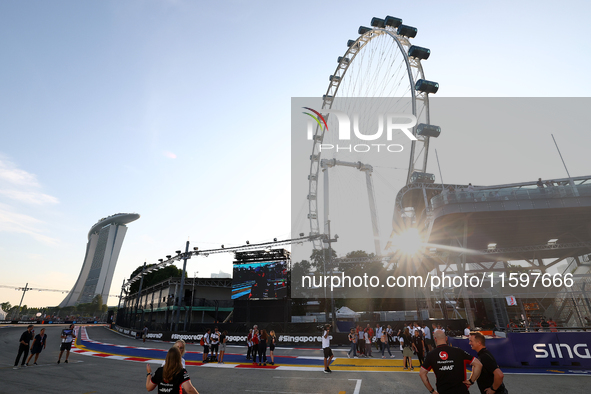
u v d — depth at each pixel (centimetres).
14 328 4816
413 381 1105
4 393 934
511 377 1111
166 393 423
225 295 5253
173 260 4331
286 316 3712
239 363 1563
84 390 979
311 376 1210
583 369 1238
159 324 4022
